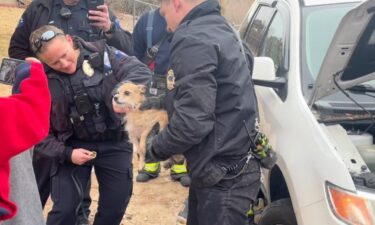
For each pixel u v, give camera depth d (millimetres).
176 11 2516
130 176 3264
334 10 3721
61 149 2955
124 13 16312
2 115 1441
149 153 2508
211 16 2457
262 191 3605
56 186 3062
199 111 2320
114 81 2895
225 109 2436
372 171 2771
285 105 3197
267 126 3324
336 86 2770
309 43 3488
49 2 3537
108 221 3303
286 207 3082
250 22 5086
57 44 2746
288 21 3783
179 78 2369
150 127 2535
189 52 2344
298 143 2920
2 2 18516
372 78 2709
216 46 2346
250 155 2582
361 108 2975
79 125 2947
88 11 3516
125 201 3293
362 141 2945
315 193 2678
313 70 3305
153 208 4727
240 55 2455
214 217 2592
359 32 2457
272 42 4031
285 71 3416
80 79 2875
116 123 3008
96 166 3182
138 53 4742
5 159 1459
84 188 3197
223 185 2559
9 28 14734
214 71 2359
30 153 1793
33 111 1510
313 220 2658
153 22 4578
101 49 2949
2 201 1467
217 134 2447
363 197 2461
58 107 2900
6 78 2223
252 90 2539
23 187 1665
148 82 2678
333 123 2889
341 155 2670
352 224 2459
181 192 5070
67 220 3074
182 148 2381
